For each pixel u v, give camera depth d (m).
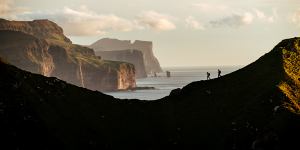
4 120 77.88
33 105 86.69
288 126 79.31
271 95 91.50
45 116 85.38
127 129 92.44
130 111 100.25
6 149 72.31
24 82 94.62
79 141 83.06
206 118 95.81
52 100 93.19
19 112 82.12
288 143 76.81
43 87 97.38
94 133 87.75
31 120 81.75
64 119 88.06
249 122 86.62
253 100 94.19
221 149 83.62
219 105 99.69
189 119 96.94
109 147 84.81
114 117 96.00
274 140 77.75
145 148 87.12
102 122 92.69
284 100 88.25
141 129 93.50
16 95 86.75
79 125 88.12
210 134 89.56
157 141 89.75
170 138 90.50
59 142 80.00
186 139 89.75
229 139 84.94
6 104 82.19
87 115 93.31
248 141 82.06
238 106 96.19
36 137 78.25
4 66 96.62
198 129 92.31
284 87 93.88
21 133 77.25
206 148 85.81
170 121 97.12
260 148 78.00
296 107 85.94
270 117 84.81
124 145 86.88
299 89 94.88
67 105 94.12
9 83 89.94
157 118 98.69
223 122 92.12
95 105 99.00
